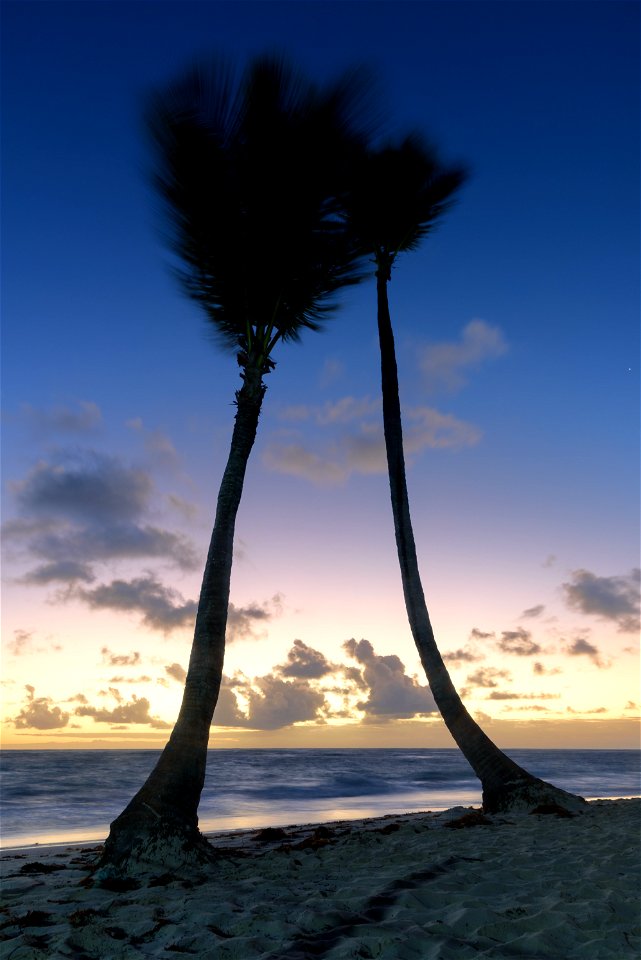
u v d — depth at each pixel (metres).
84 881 6.58
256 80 10.01
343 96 10.22
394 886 5.63
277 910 5.00
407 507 12.91
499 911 4.75
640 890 5.43
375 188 12.42
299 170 9.92
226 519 9.30
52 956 4.02
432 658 12.35
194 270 10.76
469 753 11.99
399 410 13.47
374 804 22.34
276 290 10.39
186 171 10.03
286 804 22.25
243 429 9.92
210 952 4.00
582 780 35.81
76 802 21.62
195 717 8.09
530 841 8.23
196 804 7.61
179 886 6.14
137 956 4.02
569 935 4.22
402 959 3.83
